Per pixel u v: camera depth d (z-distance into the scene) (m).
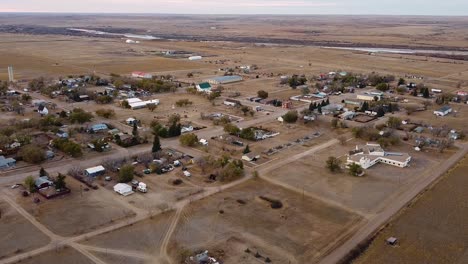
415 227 79.88
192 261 66.56
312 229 78.69
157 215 82.62
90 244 72.06
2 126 134.62
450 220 82.69
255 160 113.94
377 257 70.12
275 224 80.25
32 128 135.75
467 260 69.81
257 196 92.12
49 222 78.94
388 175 105.38
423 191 95.94
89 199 88.69
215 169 106.31
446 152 123.88
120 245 71.94
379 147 122.12
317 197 92.19
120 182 97.00
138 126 143.25
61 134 129.62
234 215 83.38
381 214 84.88
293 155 118.94
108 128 139.62
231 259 68.56
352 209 86.81
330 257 69.56
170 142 127.75
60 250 70.00
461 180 102.44
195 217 82.25
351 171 104.56
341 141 129.88
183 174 103.19
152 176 101.75
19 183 95.62
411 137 136.88
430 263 68.81
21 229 76.25
